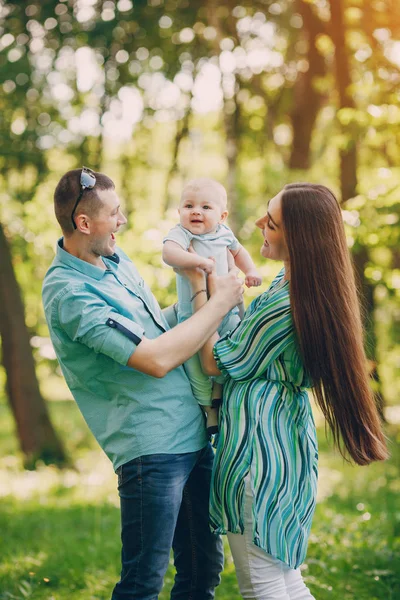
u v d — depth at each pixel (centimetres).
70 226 281
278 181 1158
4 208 1028
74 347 278
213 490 275
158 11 965
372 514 596
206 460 304
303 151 1153
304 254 264
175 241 288
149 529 275
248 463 264
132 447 278
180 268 285
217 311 275
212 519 275
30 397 1048
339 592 401
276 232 275
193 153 1372
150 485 276
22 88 966
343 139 745
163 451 277
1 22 934
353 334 265
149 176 1220
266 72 1080
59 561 482
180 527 308
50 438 1048
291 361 272
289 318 267
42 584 442
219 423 280
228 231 303
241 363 270
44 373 1334
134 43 980
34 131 991
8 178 1031
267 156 1193
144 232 765
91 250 283
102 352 268
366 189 689
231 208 951
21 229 1032
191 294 286
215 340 283
